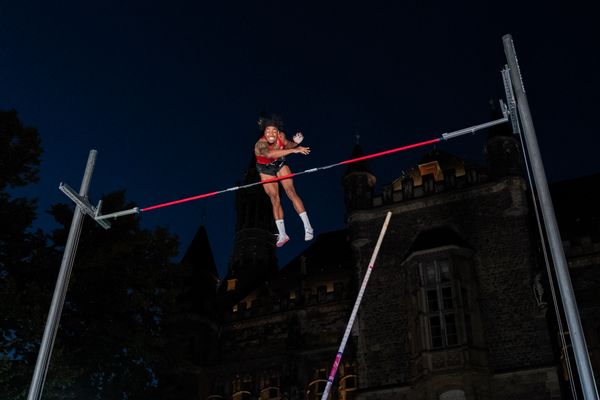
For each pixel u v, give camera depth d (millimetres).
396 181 37125
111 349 25031
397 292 32625
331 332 36438
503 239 31922
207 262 44281
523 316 29828
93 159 12570
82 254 25656
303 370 36062
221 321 40594
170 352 27766
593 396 7535
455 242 31844
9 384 20641
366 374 31125
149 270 27391
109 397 25203
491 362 29328
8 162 24344
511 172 33094
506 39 9969
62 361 20734
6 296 20422
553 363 28234
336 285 37688
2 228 23969
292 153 9406
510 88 10148
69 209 27594
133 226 28094
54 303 11539
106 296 25516
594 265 31234
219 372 38562
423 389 29172
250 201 55031
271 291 42531
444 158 38062
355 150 38125
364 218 35125
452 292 30734
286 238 9477
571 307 8047
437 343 29984
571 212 35344
